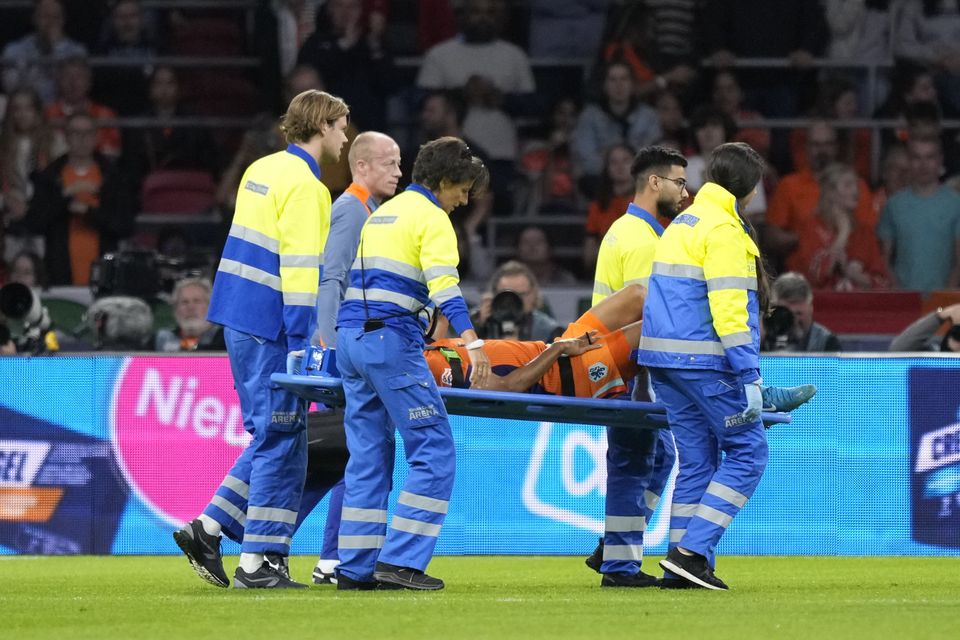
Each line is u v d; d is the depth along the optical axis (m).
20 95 58.84
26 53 63.62
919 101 56.38
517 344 28.89
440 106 58.16
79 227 56.78
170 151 61.00
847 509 36.84
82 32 64.25
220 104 62.31
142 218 59.62
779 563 34.97
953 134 59.66
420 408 25.34
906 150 56.38
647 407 26.36
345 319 25.73
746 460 25.69
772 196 55.62
